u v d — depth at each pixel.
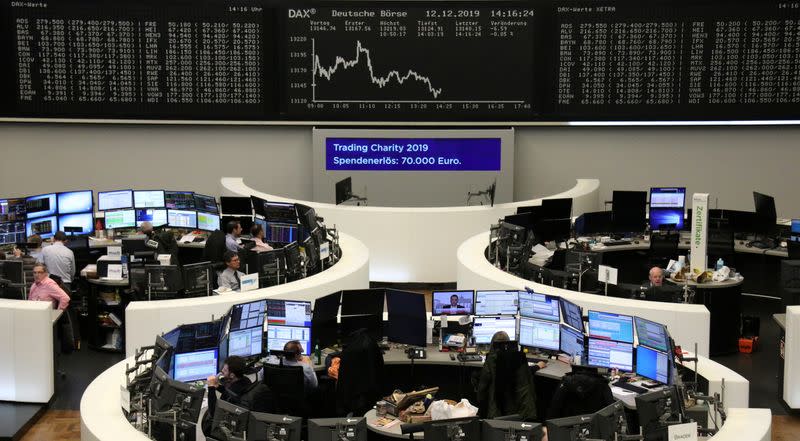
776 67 14.07
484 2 14.26
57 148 14.97
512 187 14.80
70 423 8.77
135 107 14.56
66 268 10.88
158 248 11.48
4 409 8.91
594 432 6.07
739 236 12.95
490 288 9.70
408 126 14.79
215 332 7.87
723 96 14.24
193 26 14.33
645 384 7.83
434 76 14.47
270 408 7.12
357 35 14.38
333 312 8.66
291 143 15.04
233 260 9.91
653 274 9.96
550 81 14.43
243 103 14.59
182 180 15.09
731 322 10.73
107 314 10.54
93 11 14.21
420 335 8.65
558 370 8.23
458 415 7.08
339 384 7.71
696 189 14.89
